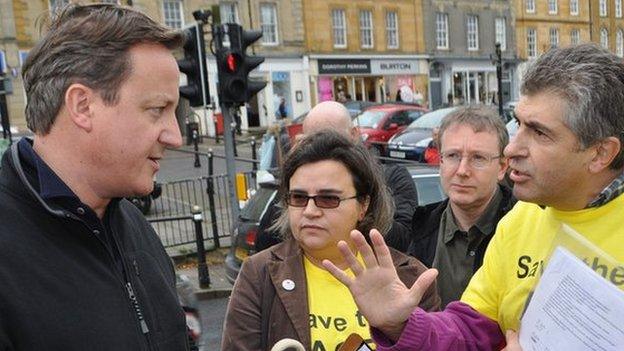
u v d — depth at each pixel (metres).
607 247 1.46
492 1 37.72
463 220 2.63
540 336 1.46
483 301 1.80
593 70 1.39
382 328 1.53
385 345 1.55
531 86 1.47
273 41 29.25
